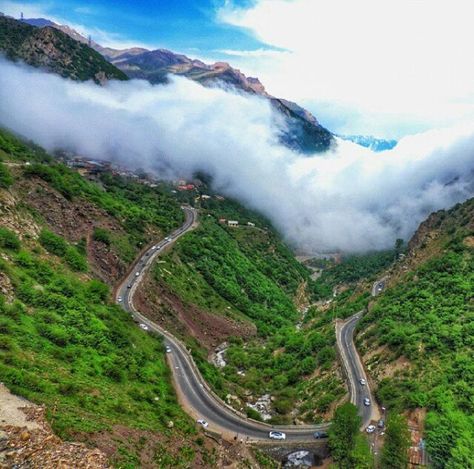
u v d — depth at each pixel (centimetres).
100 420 5406
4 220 9625
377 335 11838
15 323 6794
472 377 8256
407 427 7625
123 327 9538
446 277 12825
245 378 12119
